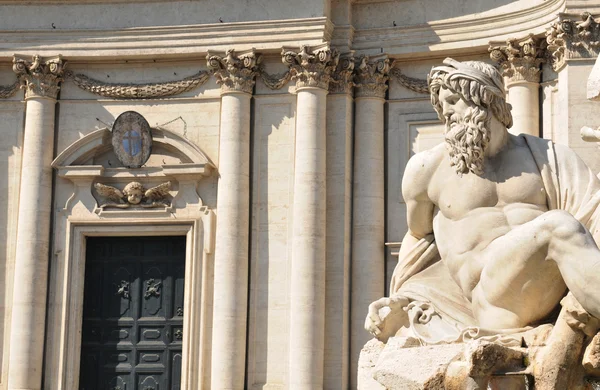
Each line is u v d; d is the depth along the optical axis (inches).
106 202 1336.1
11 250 1344.7
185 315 1304.1
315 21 1280.8
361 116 1304.1
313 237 1259.8
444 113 341.1
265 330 1274.6
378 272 1282.0
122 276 1341.0
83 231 1336.1
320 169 1272.1
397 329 354.6
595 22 1130.0
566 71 1136.8
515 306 318.3
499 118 336.5
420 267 364.2
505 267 314.5
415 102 1304.1
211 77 1336.1
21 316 1309.1
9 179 1357.0
